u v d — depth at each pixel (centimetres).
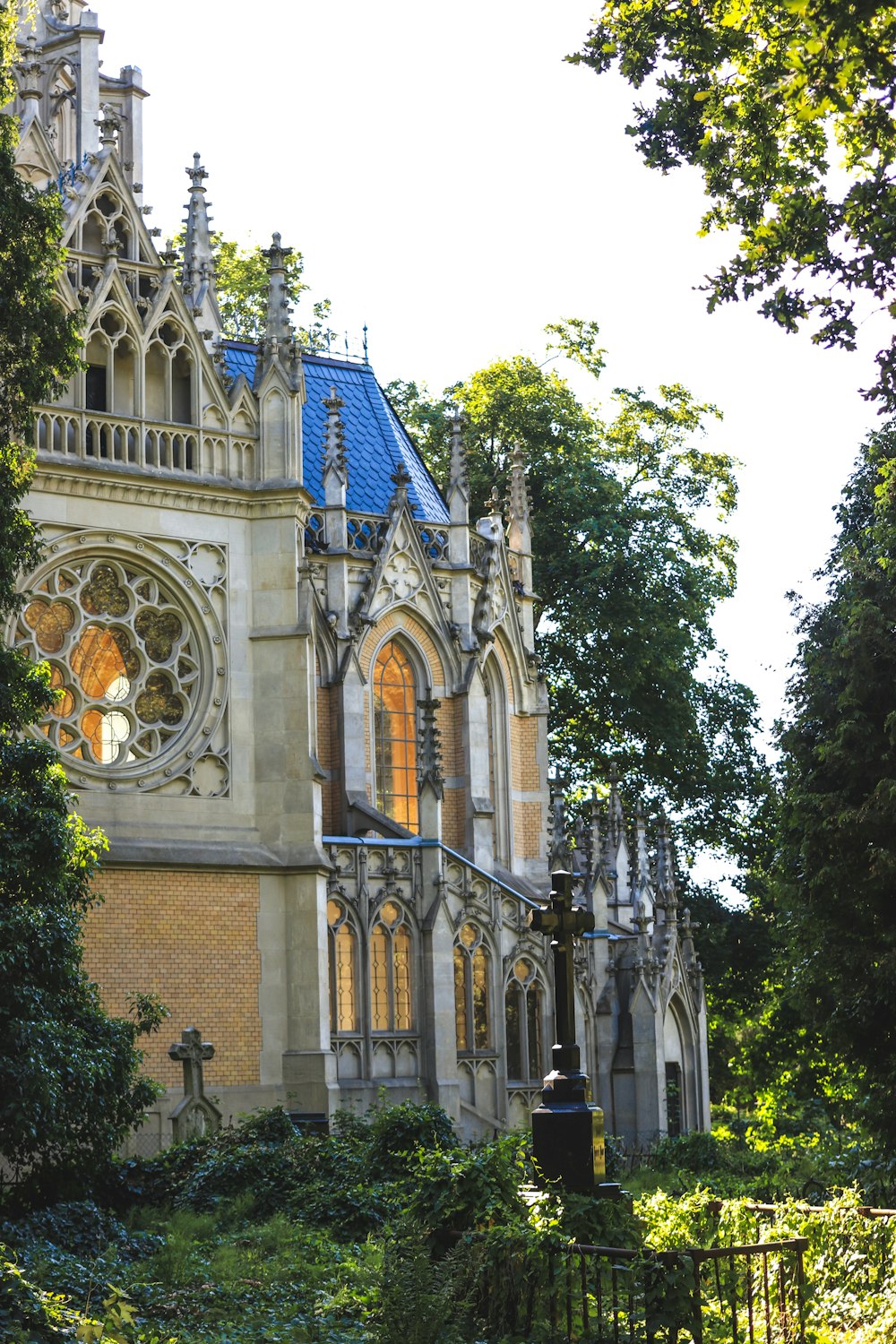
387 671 4288
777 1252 1565
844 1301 1652
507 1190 1670
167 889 3331
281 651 3531
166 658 3488
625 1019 4359
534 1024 3984
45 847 2509
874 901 3147
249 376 4516
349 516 4291
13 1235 2159
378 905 3700
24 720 2620
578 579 5488
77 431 3412
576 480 5597
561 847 4353
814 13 1387
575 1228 1606
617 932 4662
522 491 4884
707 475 5922
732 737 5828
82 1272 1958
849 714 3244
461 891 3847
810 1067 4538
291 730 3500
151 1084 2672
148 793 3384
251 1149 2678
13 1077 2325
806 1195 2209
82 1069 2431
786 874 3347
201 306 3681
